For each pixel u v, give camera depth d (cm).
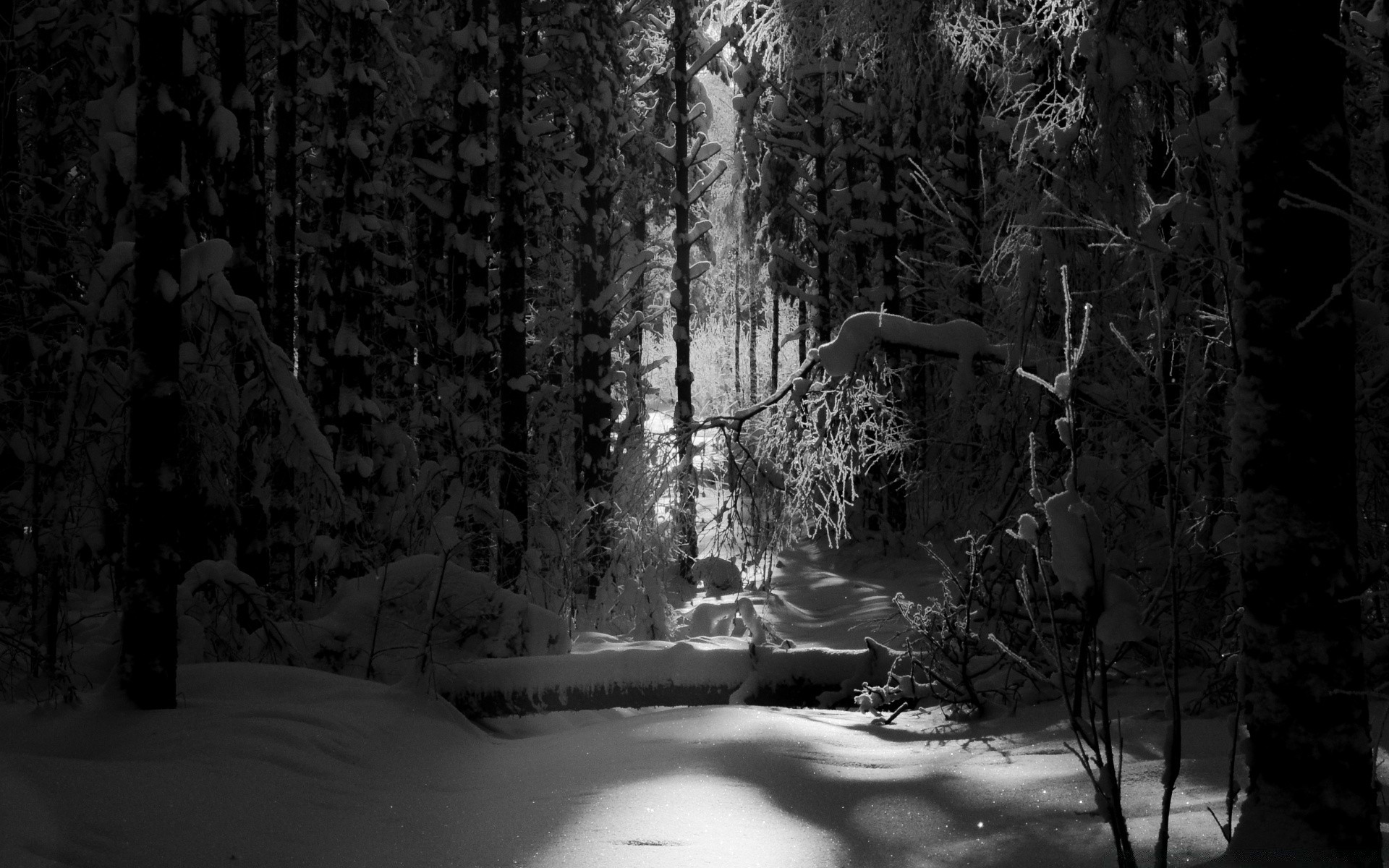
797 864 413
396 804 501
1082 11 838
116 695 608
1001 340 1129
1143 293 752
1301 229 365
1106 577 383
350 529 1147
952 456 1034
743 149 2423
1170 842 404
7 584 779
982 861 409
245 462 885
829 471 999
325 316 1356
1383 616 671
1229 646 674
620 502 1334
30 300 888
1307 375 361
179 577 629
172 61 645
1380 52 721
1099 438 898
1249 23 378
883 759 606
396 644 830
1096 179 802
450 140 1736
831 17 1277
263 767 522
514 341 1380
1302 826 347
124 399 729
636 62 2178
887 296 2109
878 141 2112
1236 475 376
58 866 373
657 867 408
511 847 435
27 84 1021
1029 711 707
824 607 1620
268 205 1906
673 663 830
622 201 2152
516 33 1409
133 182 645
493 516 1195
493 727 749
